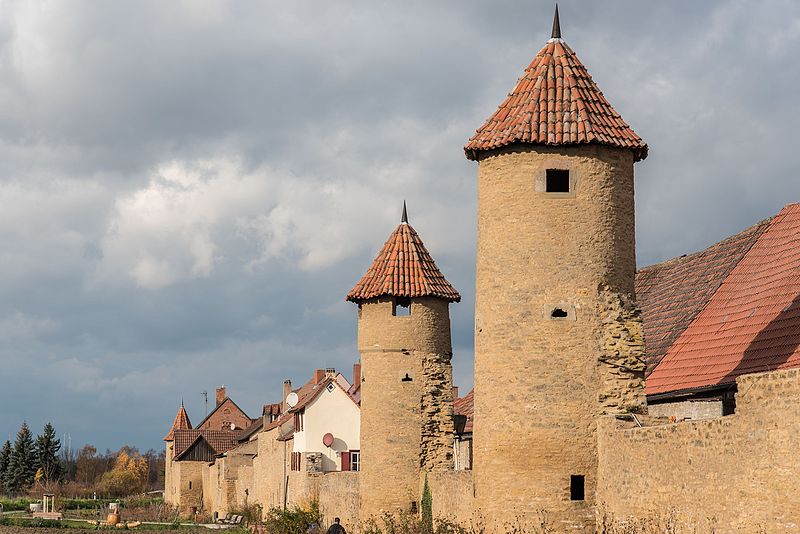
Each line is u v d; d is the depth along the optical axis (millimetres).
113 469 156125
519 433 28359
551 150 28781
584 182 28719
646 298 41594
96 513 90000
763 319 31781
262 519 68812
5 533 65438
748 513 21094
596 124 28984
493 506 28609
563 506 27859
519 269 28766
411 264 43188
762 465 20734
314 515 49656
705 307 36000
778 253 35125
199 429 122062
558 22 30969
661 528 24203
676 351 34688
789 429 20047
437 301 42844
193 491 107000
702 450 22703
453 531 30969
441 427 42312
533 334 28500
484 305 29438
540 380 28359
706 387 30547
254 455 90688
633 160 29672
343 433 65688
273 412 95188
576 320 28406
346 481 45969
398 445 41938
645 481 25141
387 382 42312
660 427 24516
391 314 42562
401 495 41688
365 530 39406
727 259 38156
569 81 29734
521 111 29422
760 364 29484
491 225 29328
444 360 42812
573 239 28578
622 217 29094
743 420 21328
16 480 144125
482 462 29156
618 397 28375
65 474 153625
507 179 29062
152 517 87875
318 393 65750
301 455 65125
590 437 28109
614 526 26688
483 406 29266
